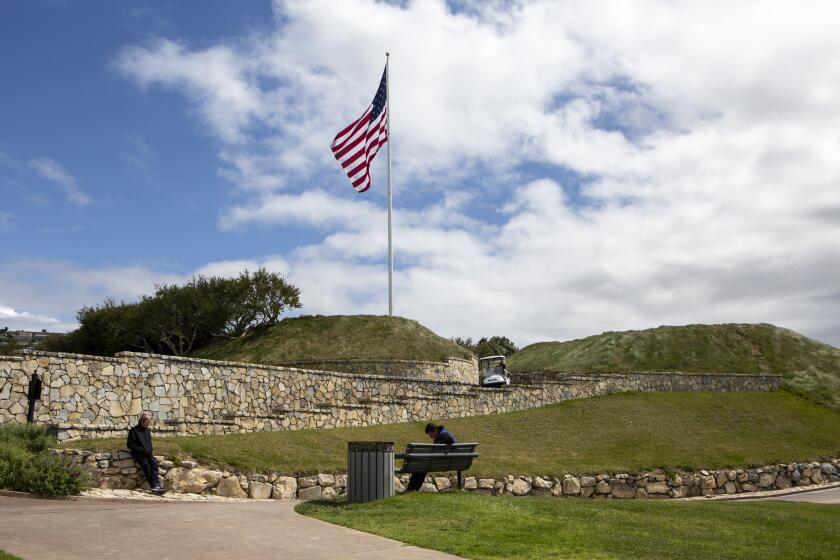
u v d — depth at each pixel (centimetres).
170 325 5753
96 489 1498
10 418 1886
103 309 6009
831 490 2580
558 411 3372
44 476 1370
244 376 2550
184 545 869
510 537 979
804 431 3366
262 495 1667
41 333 8019
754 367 4709
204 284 5925
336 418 2534
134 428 1591
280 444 2003
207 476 1636
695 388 4141
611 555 899
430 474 1889
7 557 754
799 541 1100
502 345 8794
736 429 3325
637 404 3659
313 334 5038
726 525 1209
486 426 2912
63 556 784
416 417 2886
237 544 887
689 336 5312
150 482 1561
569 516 1180
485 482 1967
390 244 4356
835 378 4438
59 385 1998
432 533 985
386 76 4431
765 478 2605
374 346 4769
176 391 2311
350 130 3850
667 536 1066
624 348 5338
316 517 1124
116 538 898
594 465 2336
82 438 1712
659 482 2358
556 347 6112
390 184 4422
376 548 883
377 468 1289
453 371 4538
